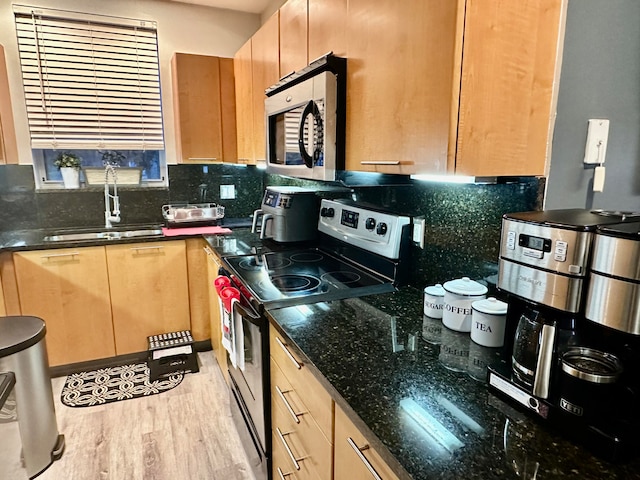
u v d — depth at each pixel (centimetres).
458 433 79
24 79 279
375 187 196
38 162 299
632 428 71
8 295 244
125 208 316
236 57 294
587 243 74
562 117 114
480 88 101
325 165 150
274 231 249
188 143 298
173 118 322
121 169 311
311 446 118
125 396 246
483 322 117
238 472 187
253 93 259
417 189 167
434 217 158
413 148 113
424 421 83
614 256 69
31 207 290
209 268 272
